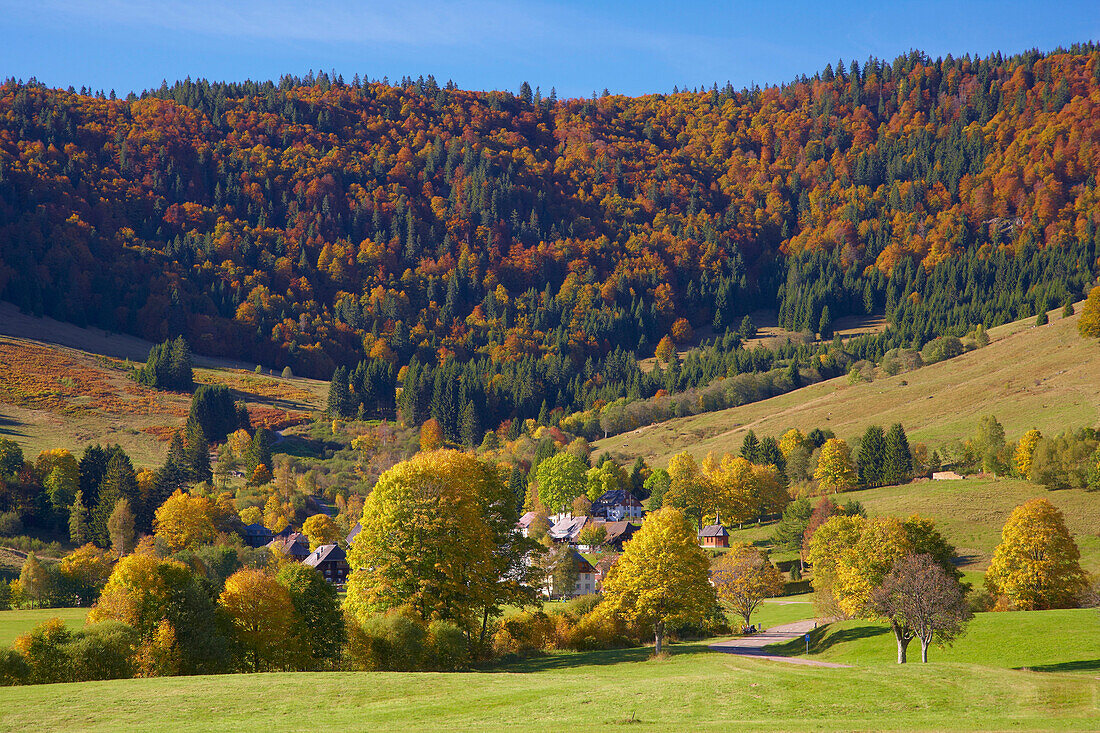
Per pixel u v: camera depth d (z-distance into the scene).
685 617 65.62
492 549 61.84
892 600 56.75
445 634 54.47
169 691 38.50
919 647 62.19
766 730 29.22
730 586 88.62
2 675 42.94
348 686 39.34
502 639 64.94
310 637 52.97
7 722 33.53
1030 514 73.19
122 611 48.69
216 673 48.31
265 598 51.81
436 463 62.34
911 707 32.44
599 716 32.41
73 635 45.50
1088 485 126.38
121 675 45.25
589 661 58.62
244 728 32.00
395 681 40.59
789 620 92.38
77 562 115.19
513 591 64.31
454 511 59.00
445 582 58.06
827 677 37.09
